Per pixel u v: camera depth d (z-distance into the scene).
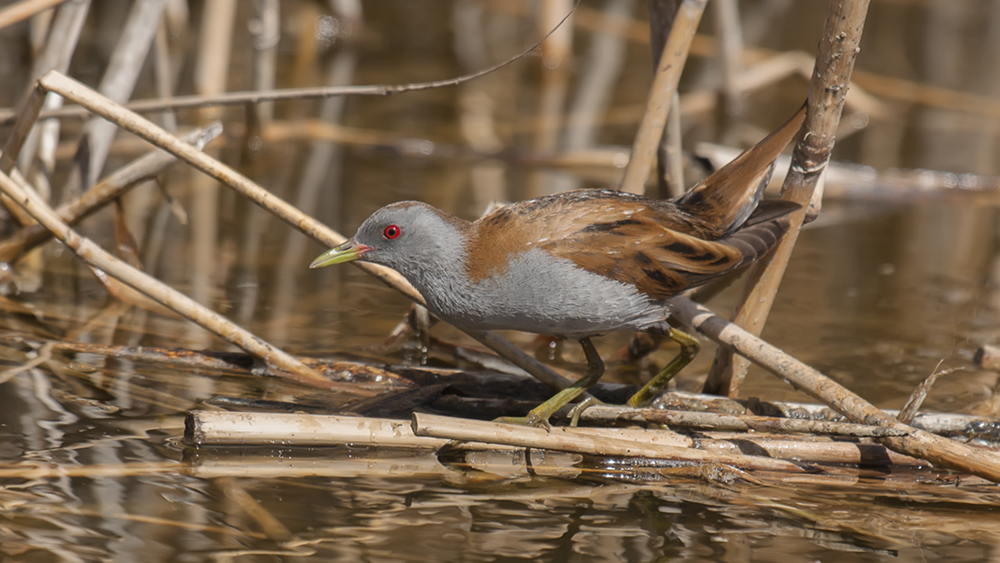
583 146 17.11
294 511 6.57
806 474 7.64
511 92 20.23
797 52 22.11
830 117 8.00
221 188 14.72
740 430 8.15
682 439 7.82
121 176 10.29
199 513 6.44
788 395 9.21
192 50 20.52
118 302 10.54
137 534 6.13
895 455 7.82
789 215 8.31
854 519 6.88
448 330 10.73
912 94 20.17
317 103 18.84
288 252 12.49
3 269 10.91
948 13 26.08
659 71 9.33
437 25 24.28
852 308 11.34
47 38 11.40
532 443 7.39
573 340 10.71
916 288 12.05
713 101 19.31
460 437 7.22
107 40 20.53
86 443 7.29
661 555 6.24
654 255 7.64
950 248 13.55
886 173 15.97
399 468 7.36
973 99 20.30
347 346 9.88
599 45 23.92
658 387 8.42
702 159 10.86
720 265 7.76
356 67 20.58
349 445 7.56
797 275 12.39
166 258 11.93
